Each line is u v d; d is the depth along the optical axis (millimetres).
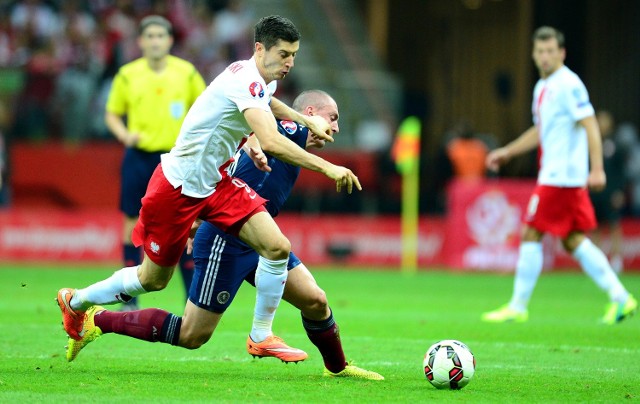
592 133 39188
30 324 35719
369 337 34250
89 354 28438
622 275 72062
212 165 23438
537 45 39688
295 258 24656
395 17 106062
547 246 73375
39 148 72875
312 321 24422
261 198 24094
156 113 37812
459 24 103250
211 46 84125
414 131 67562
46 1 82688
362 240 75062
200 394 21781
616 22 99562
